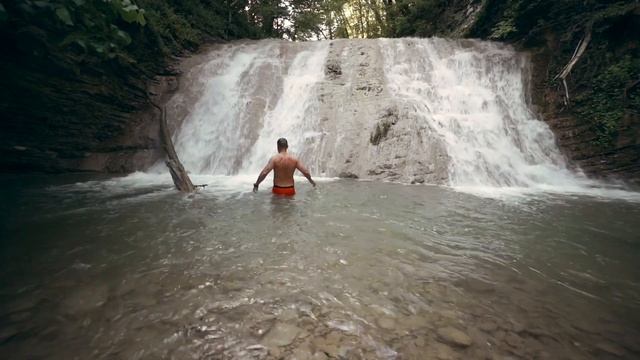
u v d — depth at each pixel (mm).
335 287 2615
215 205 5117
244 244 3504
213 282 2656
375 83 10195
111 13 5520
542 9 10812
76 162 8492
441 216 4668
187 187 6156
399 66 11164
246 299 2408
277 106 9977
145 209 4859
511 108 9422
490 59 10805
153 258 3115
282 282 2678
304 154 8320
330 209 4934
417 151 7758
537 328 2129
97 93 8547
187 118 9664
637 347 1961
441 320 2193
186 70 11047
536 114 9203
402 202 5410
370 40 13219
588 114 8562
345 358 1825
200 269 2891
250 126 9375
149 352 1855
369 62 11469
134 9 5508
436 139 7988
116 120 9195
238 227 4070
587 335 2068
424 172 7324
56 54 7301
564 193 6348
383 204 5266
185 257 3146
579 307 2398
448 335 2035
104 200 5406
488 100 9344
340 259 3154
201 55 12391
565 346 1956
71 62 7703
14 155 7801
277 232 3896
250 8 20344
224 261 3068
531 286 2705
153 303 2340
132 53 9586
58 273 2777
